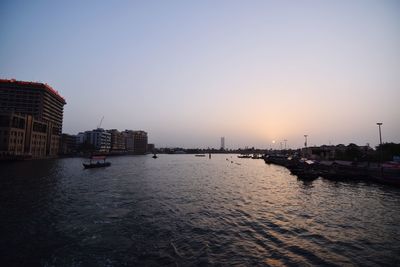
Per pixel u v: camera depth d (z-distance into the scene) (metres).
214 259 22.89
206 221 34.16
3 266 21.52
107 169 113.62
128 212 38.47
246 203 45.31
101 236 28.36
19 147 146.50
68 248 25.19
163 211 39.34
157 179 80.56
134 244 26.27
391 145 116.75
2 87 179.00
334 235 28.91
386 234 29.33
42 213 36.94
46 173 87.12
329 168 93.38
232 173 104.38
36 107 182.75
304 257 23.30
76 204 43.09
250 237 28.19
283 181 77.06
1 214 36.06
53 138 195.12
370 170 78.06
